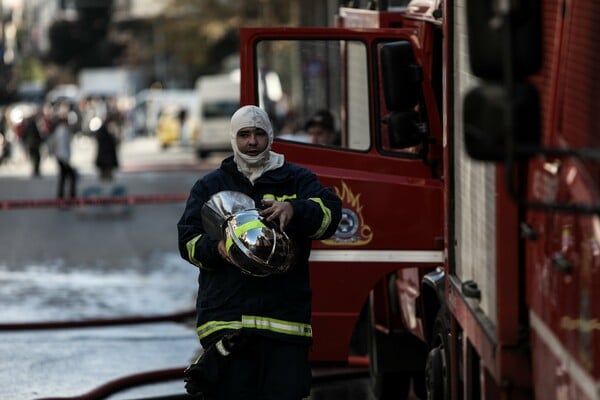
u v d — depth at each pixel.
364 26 14.38
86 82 124.62
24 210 40.62
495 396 8.28
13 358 16.44
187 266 27.02
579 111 6.12
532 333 7.39
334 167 12.67
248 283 9.41
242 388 9.50
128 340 17.92
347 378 15.26
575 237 6.28
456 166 10.05
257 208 9.61
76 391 14.23
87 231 34.22
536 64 5.83
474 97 5.98
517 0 5.68
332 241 12.63
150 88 147.25
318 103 14.54
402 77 12.09
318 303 12.68
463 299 9.30
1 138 68.75
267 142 9.64
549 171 6.80
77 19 160.75
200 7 89.44
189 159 74.44
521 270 7.66
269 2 78.88
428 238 12.57
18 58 143.88
